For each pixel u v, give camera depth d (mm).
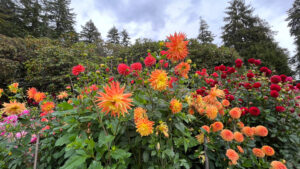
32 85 6457
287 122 2021
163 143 1303
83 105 1461
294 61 20969
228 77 3238
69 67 6625
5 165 1402
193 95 1764
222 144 1611
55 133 1572
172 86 1640
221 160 1568
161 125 1197
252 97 2443
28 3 21531
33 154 1470
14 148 1480
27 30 20078
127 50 8703
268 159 1906
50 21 24125
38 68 6191
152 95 1548
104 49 11109
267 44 17000
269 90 2348
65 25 25344
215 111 1543
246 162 1427
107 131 1269
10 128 1525
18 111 1489
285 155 1771
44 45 7680
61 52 6719
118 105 948
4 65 6156
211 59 7445
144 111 1275
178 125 1374
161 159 1261
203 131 1476
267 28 20812
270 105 2248
